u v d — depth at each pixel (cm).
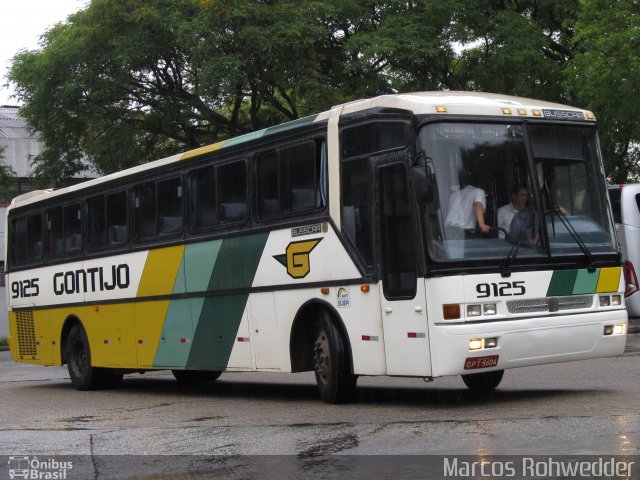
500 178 1078
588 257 1103
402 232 1076
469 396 1202
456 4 2934
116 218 1692
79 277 1806
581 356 1100
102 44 3105
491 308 1041
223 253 1395
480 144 1077
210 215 1432
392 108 1098
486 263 1043
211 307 1423
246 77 2833
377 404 1176
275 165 1290
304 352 1262
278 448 880
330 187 1182
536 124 1112
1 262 4122
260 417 1127
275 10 2884
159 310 1556
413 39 2858
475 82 3139
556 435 834
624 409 975
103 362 1727
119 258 1678
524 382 1331
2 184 4278
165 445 950
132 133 3234
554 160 1113
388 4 3019
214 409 1270
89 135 3384
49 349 1919
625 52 2406
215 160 1421
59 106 3244
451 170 1059
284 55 2855
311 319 1257
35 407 1464
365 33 2945
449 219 1046
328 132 1189
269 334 1296
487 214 1062
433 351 1034
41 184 3519
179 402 1423
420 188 1029
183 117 3212
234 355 1372
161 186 1559
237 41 2825
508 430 877
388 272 1096
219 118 3269
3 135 5950
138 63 3055
